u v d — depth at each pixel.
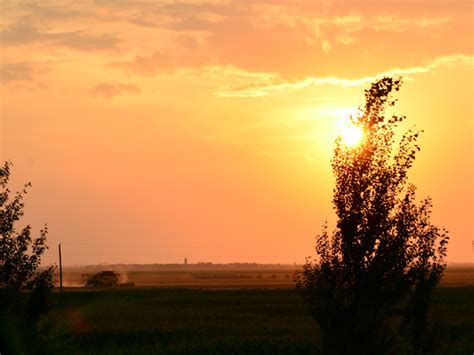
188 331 80.75
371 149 37.41
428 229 37.22
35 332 47.22
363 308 35.47
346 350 35.44
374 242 36.75
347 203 37.22
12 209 46.25
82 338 74.00
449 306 117.44
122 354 63.78
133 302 140.62
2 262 45.44
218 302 139.25
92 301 142.75
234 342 69.31
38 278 47.44
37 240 46.56
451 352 55.38
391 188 37.31
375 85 37.97
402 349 37.03
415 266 36.72
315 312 36.25
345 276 36.62
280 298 150.38
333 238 37.28
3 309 45.34
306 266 37.22
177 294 169.38
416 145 37.56
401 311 36.84
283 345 66.38
